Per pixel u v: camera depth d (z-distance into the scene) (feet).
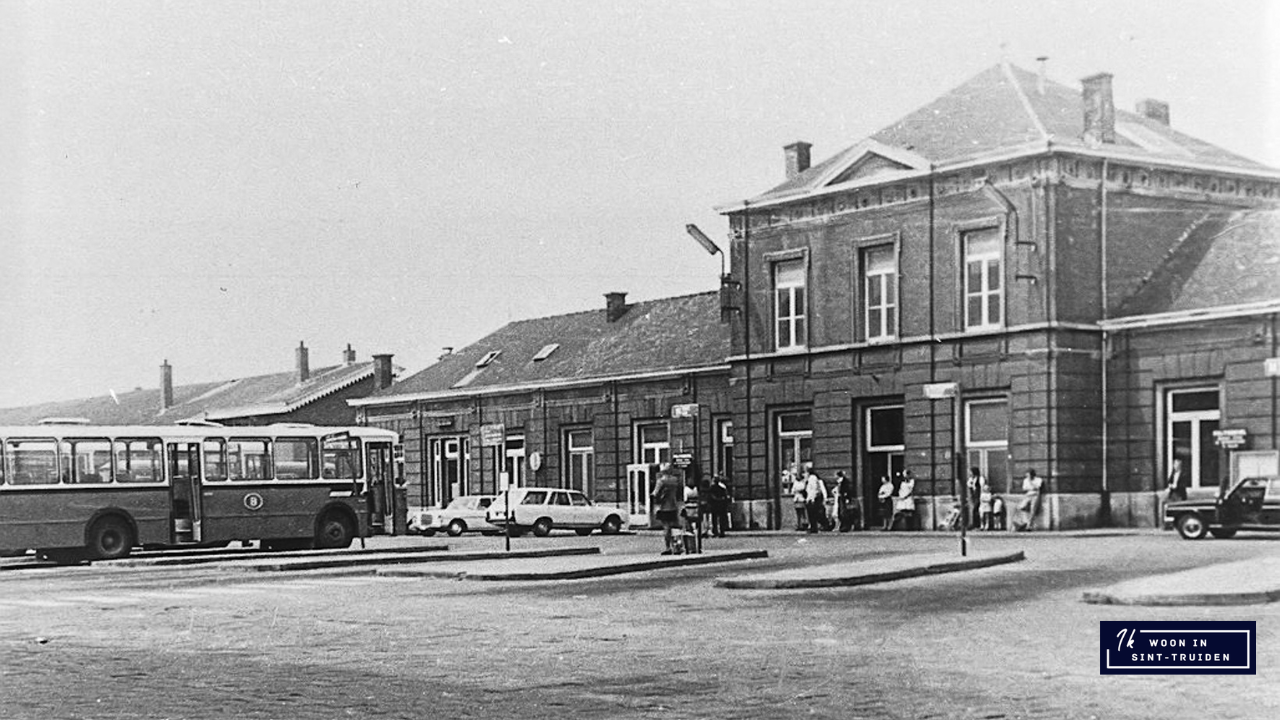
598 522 172.24
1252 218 135.23
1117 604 60.39
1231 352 122.72
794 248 152.97
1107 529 128.16
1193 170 137.28
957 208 138.21
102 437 120.67
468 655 49.85
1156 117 157.38
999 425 135.33
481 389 200.44
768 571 87.10
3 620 66.28
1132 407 130.21
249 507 126.00
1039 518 129.59
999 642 50.34
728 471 168.45
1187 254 135.03
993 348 134.72
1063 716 36.11
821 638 52.80
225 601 74.33
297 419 268.21
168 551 130.93
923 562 81.97
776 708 37.83
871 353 145.28
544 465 192.24
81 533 118.93
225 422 281.54
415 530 176.65
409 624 60.75
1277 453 118.93
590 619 61.77
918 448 140.26
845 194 147.74
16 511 116.37
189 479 123.75
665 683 42.52
